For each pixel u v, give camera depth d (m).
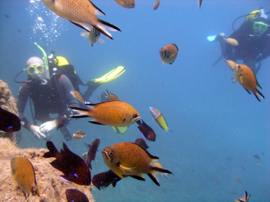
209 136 24.38
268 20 13.45
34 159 3.63
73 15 1.45
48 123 6.04
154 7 4.97
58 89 7.88
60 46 98.50
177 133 22.94
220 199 11.42
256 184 13.94
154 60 115.81
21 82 8.05
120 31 1.43
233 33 13.63
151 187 11.57
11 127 1.81
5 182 2.70
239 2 45.97
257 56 13.59
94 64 85.00
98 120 2.02
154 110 4.07
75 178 1.93
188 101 54.12
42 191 2.84
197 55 144.38
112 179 2.32
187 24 122.44
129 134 18.55
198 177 13.88
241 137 26.80
